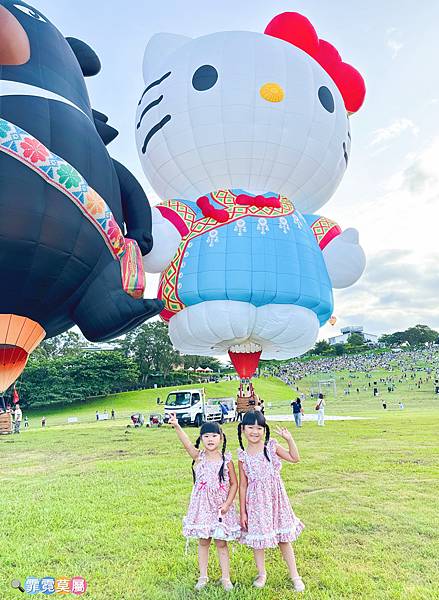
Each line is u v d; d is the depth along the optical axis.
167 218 11.43
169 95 11.78
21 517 5.71
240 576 4.06
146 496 6.52
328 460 8.60
